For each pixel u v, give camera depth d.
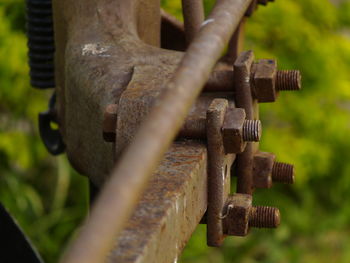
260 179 1.03
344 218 2.56
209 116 0.93
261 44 2.29
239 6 0.83
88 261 0.65
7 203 2.28
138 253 0.78
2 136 2.21
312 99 2.34
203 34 0.78
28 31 1.22
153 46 1.10
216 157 0.93
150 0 1.15
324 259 2.58
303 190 2.53
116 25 1.10
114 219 0.68
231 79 0.98
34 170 2.43
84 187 2.39
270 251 2.50
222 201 0.95
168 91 0.73
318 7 2.35
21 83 2.13
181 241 0.86
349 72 2.39
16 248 1.19
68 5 1.12
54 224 2.37
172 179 0.87
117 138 0.95
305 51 2.31
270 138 2.27
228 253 2.50
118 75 1.02
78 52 1.07
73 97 1.06
